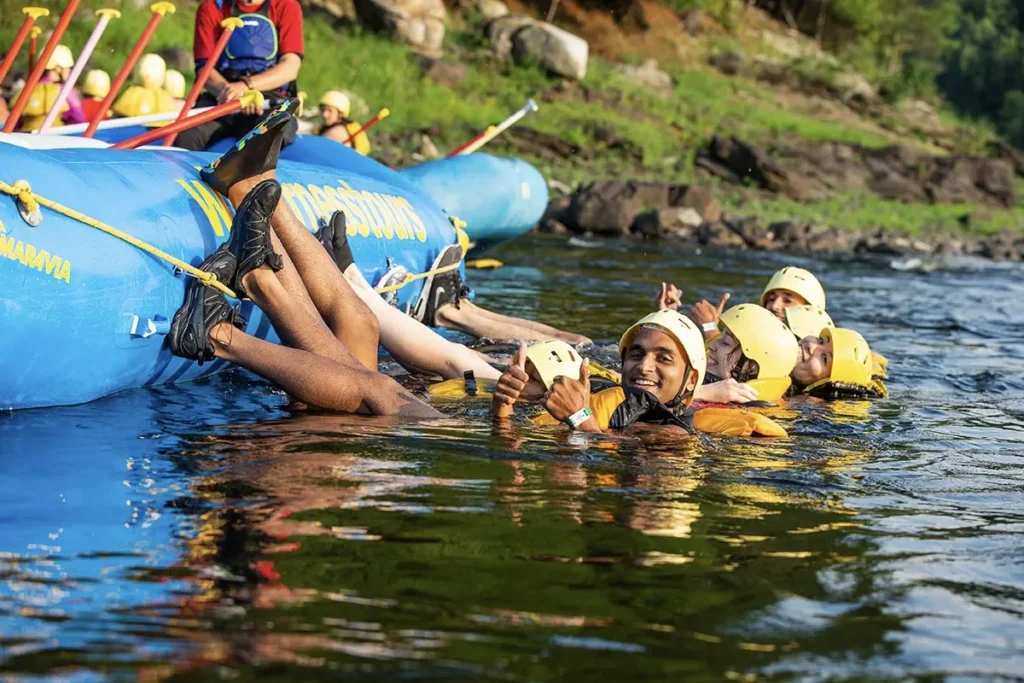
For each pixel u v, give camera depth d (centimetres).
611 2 5628
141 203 805
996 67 7600
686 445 748
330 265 890
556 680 369
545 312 1489
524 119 4097
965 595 471
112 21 3188
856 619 437
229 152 869
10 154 725
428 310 1195
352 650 385
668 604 442
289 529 512
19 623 398
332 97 1730
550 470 650
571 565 481
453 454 676
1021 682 387
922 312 1805
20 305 697
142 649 380
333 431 724
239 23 1087
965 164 4797
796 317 1093
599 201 3041
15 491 559
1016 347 1445
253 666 370
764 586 468
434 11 4494
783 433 803
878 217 3950
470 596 439
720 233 3031
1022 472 720
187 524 514
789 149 4622
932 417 928
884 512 599
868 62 6556
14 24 2855
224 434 704
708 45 5897
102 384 780
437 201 1563
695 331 869
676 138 4472
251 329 920
